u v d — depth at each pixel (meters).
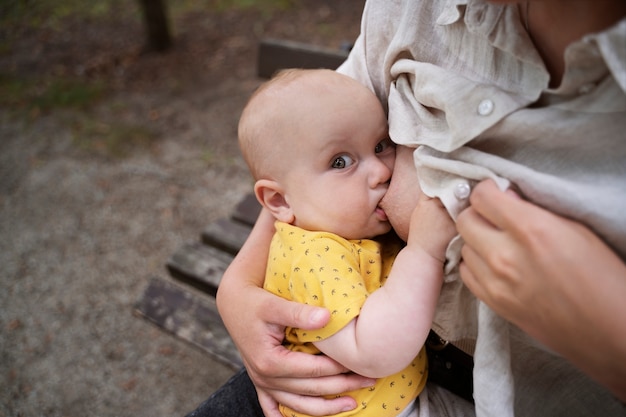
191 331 1.72
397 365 0.77
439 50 0.81
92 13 4.68
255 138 0.92
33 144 3.34
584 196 0.62
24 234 2.79
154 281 1.85
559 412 0.87
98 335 2.33
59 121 3.50
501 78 0.72
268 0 4.64
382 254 0.93
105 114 3.54
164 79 3.83
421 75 0.79
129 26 4.46
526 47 0.67
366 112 0.88
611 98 0.61
